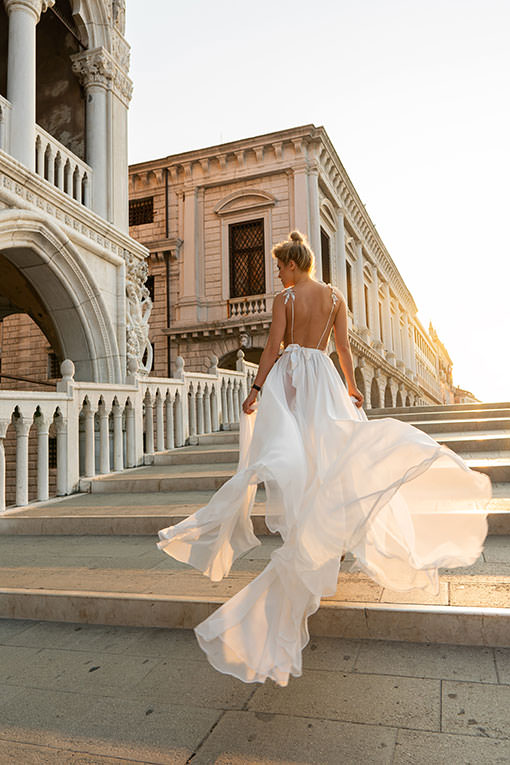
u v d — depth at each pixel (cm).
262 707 196
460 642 238
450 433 724
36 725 194
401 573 227
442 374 6450
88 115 1015
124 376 981
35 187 791
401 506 229
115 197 1025
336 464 219
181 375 848
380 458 218
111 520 460
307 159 2030
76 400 618
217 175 2134
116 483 604
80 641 270
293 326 270
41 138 845
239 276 2100
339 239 2319
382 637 249
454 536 225
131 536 448
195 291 2100
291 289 275
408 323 4112
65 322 930
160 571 340
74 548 418
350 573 309
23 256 835
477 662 220
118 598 291
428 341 5247
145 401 763
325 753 167
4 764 172
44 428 574
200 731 184
